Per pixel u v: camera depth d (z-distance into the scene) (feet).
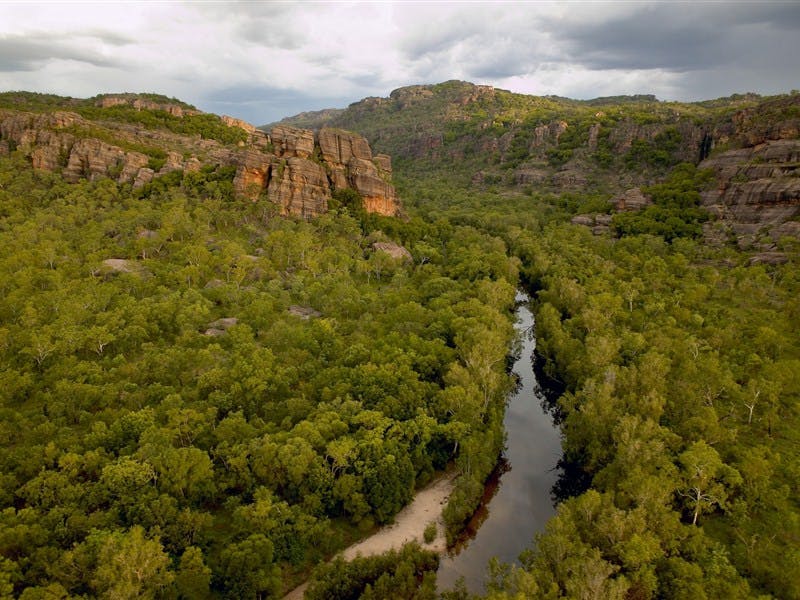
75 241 475.72
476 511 241.96
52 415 238.27
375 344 325.21
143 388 269.23
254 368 277.85
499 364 331.57
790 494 210.59
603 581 158.10
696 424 237.25
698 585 160.66
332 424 233.35
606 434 243.19
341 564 186.91
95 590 158.71
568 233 636.89
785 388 278.05
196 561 168.25
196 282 427.74
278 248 498.69
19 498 193.16
